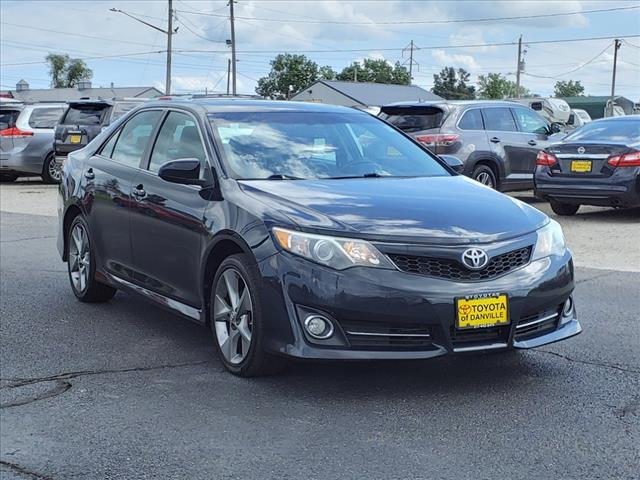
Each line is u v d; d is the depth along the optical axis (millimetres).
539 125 14148
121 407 4340
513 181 13406
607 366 4949
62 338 5766
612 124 12141
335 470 3510
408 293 4164
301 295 4266
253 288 4488
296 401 4371
